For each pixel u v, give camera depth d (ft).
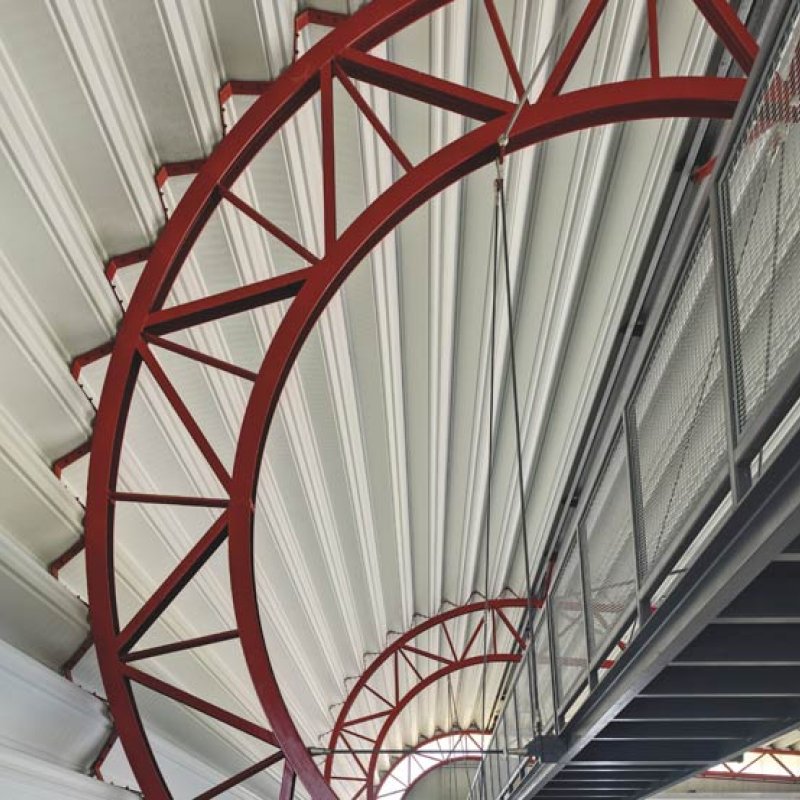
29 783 26.45
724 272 16.84
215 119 31.99
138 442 39.63
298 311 28.37
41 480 32.81
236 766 66.85
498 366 53.83
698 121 34.27
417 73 27.63
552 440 61.00
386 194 27.37
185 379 39.99
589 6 26.58
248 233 36.32
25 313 29.43
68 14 23.81
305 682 84.84
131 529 42.14
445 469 64.64
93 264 31.37
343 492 60.75
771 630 23.24
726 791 115.44
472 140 26.84
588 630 30.48
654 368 23.70
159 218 32.96
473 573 85.15
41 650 34.24
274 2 29.37
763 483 15.11
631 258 42.14
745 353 17.92
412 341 50.85
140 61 27.53
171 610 46.16
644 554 23.63
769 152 15.93
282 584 64.69
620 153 38.27
